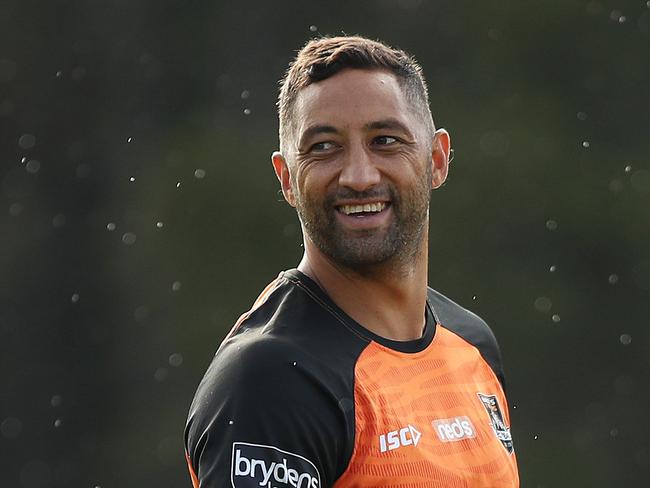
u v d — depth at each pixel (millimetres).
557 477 48969
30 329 50531
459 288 49500
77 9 53500
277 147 51438
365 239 11500
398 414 11305
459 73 53188
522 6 53500
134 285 50375
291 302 11719
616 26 53688
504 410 13031
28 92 52719
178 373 49250
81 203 52094
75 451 49344
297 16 53031
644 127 53281
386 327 11914
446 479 11312
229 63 52906
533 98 52969
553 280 50406
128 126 52719
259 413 10695
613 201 51781
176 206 50781
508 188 51156
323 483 10820
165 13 53375
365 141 11477
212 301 49719
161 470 48250
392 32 53250
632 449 49438
